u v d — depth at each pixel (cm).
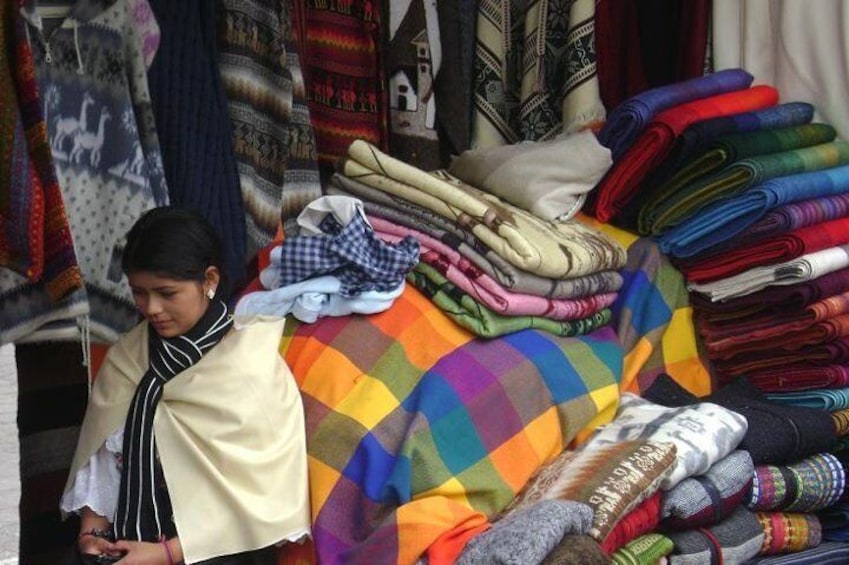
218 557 285
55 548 329
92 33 300
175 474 283
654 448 317
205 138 324
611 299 383
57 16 294
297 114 351
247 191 340
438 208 343
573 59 408
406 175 347
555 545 276
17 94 271
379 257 325
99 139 304
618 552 305
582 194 391
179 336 287
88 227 307
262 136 344
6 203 271
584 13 406
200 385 285
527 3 416
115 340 312
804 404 383
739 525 339
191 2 320
